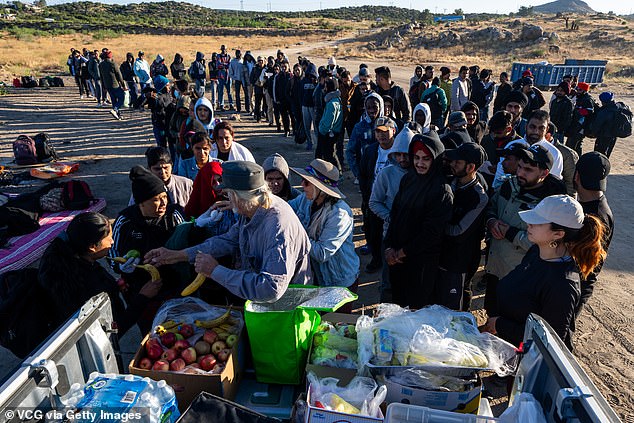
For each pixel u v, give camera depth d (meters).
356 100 9.18
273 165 3.83
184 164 5.49
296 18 130.25
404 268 3.82
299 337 2.44
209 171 4.07
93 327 2.08
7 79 24.19
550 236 2.61
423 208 3.58
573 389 1.63
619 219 7.73
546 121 4.70
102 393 1.88
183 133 6.36
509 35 50.22
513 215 3.74
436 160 3.50
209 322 2.61
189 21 103.19
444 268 3.85
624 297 5.43
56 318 2.88
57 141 12.55
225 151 5.07
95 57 17.78
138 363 2.42
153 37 60.97
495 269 3.96
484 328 3.01
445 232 3.76
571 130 9.98
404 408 1.88
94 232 2.70
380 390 2.04
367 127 6.72
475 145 3.62
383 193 4.46
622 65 32.38
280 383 2.52
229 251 3.00
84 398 1.85
